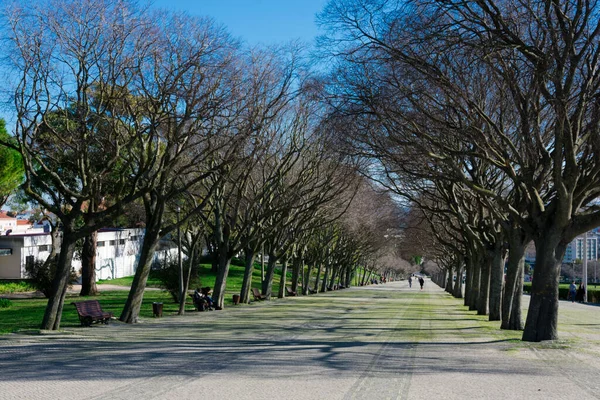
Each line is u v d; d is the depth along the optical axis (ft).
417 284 414.82
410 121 51.65
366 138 58.70
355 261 263.29
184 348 46.68
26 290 145.18
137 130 62.03
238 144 70.69
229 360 39.70
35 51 56.49
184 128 76.18
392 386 30.25
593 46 45.80
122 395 27.81
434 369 35.94
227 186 111.34
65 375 33.42
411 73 49.80
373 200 142.41
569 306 133.69
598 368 36.42
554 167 45.11
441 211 85.15
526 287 240.53
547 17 42.91
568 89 44.04
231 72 73.61
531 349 45.32
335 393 28.32
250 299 135.64
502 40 46.52
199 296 98.84
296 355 42.45
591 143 48.52
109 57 58.85
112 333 58.95
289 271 309.22
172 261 116.88
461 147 70.79
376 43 52.21
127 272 216.13
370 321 79.10
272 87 84.23
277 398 27.17
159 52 62.54
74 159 68.54
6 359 39.99
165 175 66.64
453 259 192.85
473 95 55.57
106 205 116.67
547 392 28.84
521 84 57.26
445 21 50.11
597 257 404.36
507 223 66.49
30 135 59.41
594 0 42.96
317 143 103.55
